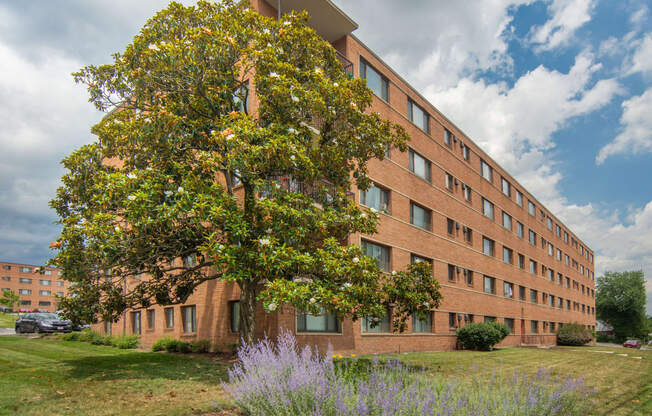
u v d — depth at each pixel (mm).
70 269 10633
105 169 12641
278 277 11367
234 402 7250
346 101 12320
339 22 20453
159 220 10195
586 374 15430
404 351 21969
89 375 10500
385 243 21516
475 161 33562
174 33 12719
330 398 6055
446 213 27984
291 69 12094
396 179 23250
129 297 13523
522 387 7695
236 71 12664
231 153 10586
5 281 81625
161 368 12062
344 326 18297
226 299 17844
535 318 43094
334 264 11109
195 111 12789
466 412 5992
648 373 17234
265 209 10734
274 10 19516
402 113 24859
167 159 11742
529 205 45219
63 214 12266
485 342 25703
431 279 14414
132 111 13227
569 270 58562
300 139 12156
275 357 7309
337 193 13078
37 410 7156
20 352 15047
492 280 34438
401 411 5668
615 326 87750
